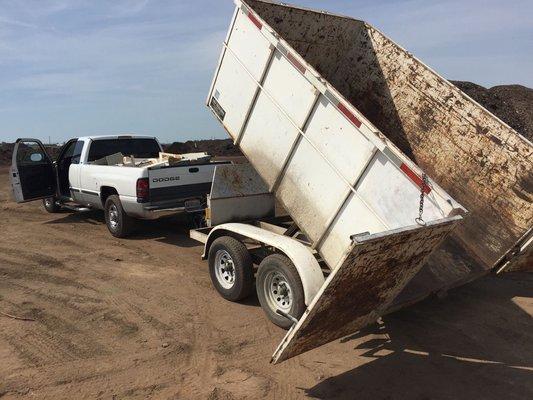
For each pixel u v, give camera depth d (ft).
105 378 14.65
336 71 25.48
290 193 19.70
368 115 24.95
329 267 18.45
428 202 14.40
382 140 15.43
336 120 17.10
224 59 21.99
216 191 23.48
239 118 21.66
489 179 20.76
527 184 19.52
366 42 24.54
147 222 37.45
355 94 25.35
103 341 17.13
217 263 21.52
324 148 17.72
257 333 17.93
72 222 38.22
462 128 21.42
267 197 25.57
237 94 21.56
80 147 36.04
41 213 42.70
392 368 15.60
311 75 17.69
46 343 16.96
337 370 15.46
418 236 13.46
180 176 30.94
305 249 17.63
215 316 19.44
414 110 23.04
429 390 14.25
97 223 37.70
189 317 19.31
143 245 30.53
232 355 16.26
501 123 20.21
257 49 20.10
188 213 30.60
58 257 27.76
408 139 23.52
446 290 18.54
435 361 16.11
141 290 22.31
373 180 16.05
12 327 18.24
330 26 23.77
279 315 18.12
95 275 24.48
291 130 19.06
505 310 20.57
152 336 17.57
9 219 39.75
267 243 18.48
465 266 19.81
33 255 28.19
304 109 18.31
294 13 22.52
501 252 20.13
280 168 19.92
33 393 13.79
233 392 14.01
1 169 92.99
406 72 23.06
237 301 20.90
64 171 38.29
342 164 17.08
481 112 20.72
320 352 16.74
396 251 13.35
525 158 19.57
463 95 21.17
